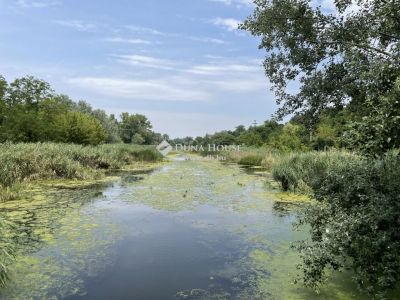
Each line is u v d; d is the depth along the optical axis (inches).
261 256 250.4
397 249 158.2
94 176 704.4
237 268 228.1
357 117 207.2
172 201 465.4
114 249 263.4
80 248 262.8
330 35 234.5
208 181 689.0
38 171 620.1
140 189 566.6
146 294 190.1
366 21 225.1
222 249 266.7
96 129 1368.1
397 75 167.0
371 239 164.2
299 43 247.4
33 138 964.0
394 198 173.0
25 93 1060.5
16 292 189.0
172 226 335.3
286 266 230.5
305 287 195.5
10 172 509.7
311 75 247.3
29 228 314.2
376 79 174.6
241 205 439.8
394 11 190.1
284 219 365.1
